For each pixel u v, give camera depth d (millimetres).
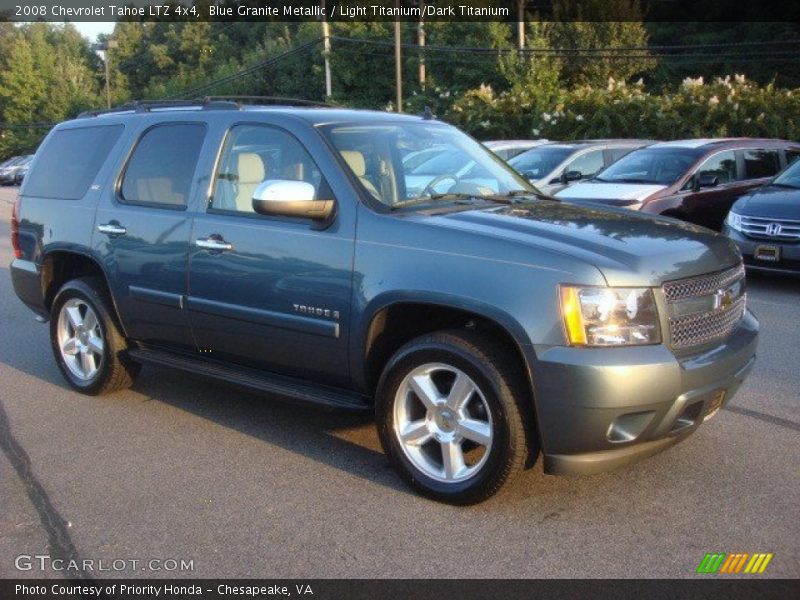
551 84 31391
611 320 3740
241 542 3887
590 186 11992
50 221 6164
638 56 36719
